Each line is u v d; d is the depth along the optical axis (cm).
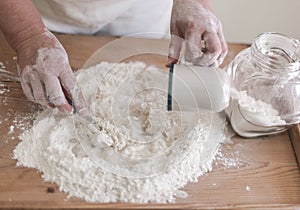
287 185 70
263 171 72
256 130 74
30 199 64
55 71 71
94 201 65
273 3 121
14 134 72
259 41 74
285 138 77
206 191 68
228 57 88
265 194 69
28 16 74
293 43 74
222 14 125
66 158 68
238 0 121
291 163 73
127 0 91
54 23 92
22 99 77
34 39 73
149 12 97
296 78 72
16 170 67
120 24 97
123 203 65
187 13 78
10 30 74
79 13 89
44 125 73
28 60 71
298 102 72
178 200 66
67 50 86
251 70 73
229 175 70
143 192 65
